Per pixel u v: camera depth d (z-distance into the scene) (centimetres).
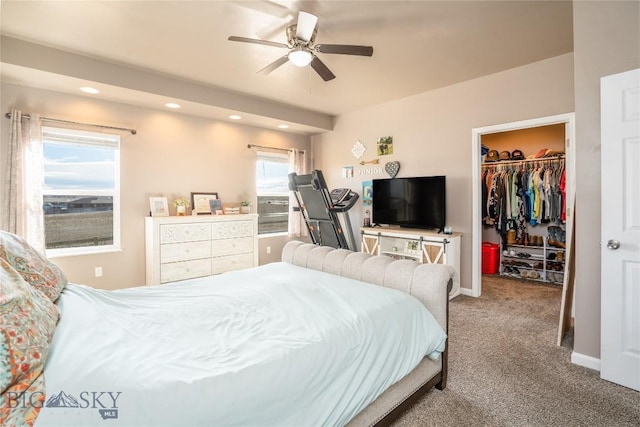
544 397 195
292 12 246
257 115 466
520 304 370
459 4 238
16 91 333
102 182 398
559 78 329
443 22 262
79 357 98
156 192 433
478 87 388
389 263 221
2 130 325
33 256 147
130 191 411
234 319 152
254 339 130
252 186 535
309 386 118
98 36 282
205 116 471
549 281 470
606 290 212
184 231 421
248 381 104
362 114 522
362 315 156
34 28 268
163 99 388
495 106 374
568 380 213
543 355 248
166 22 260
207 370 105
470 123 396
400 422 173
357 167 534
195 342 126
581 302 233
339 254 252
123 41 291
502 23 264
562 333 269
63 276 167
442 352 197
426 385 186
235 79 387
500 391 201
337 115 561
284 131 575
